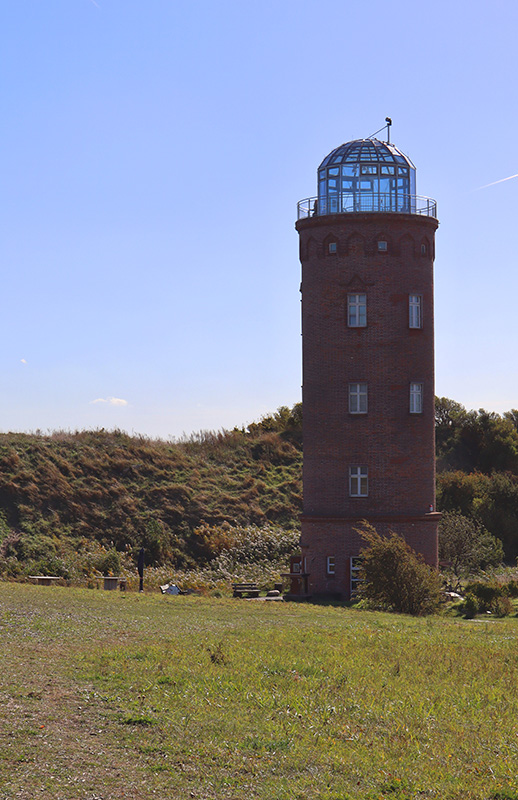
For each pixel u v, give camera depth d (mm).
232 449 72938
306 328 42219
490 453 87625
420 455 40906
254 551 55750
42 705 13180
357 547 40062
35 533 53656
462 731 12703
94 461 63656
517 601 35938
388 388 40531
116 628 21781
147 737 11836
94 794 9797
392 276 40812
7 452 60500
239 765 10906
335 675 16078
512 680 16422
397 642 21047
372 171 41906
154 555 55031
